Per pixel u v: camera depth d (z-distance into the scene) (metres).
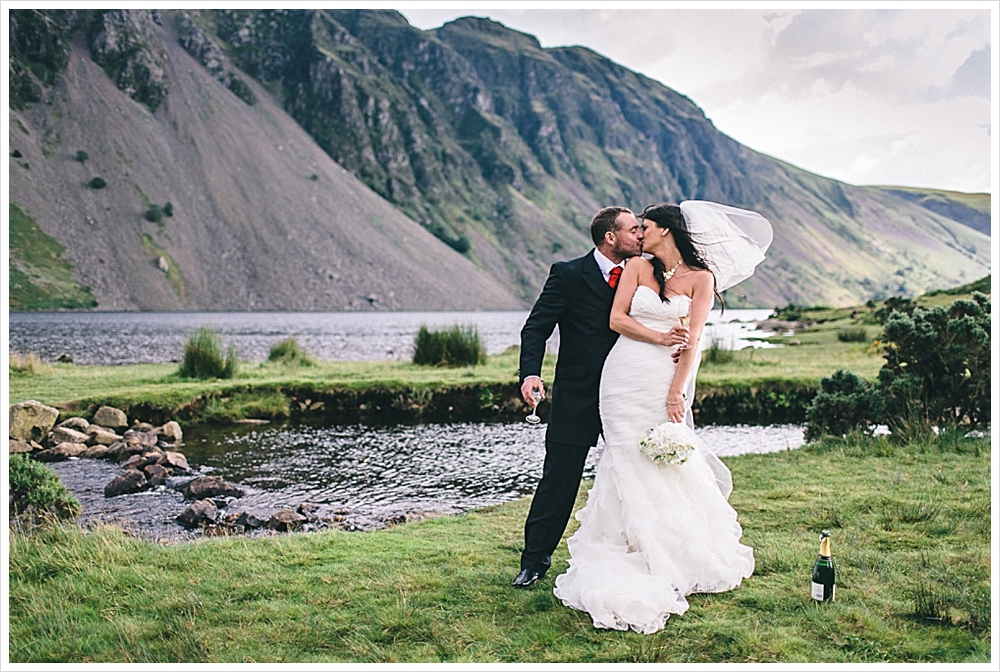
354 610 3.55
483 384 12.98
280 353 17.92
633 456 3.68
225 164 142.00
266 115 177.25
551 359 17.08
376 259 140.88
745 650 3.01
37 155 117.38
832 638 3.12
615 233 3.77
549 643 3.12
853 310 40.75
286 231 134.38
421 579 3.93
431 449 9.59
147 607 3.67
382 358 26.19
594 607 3.28
